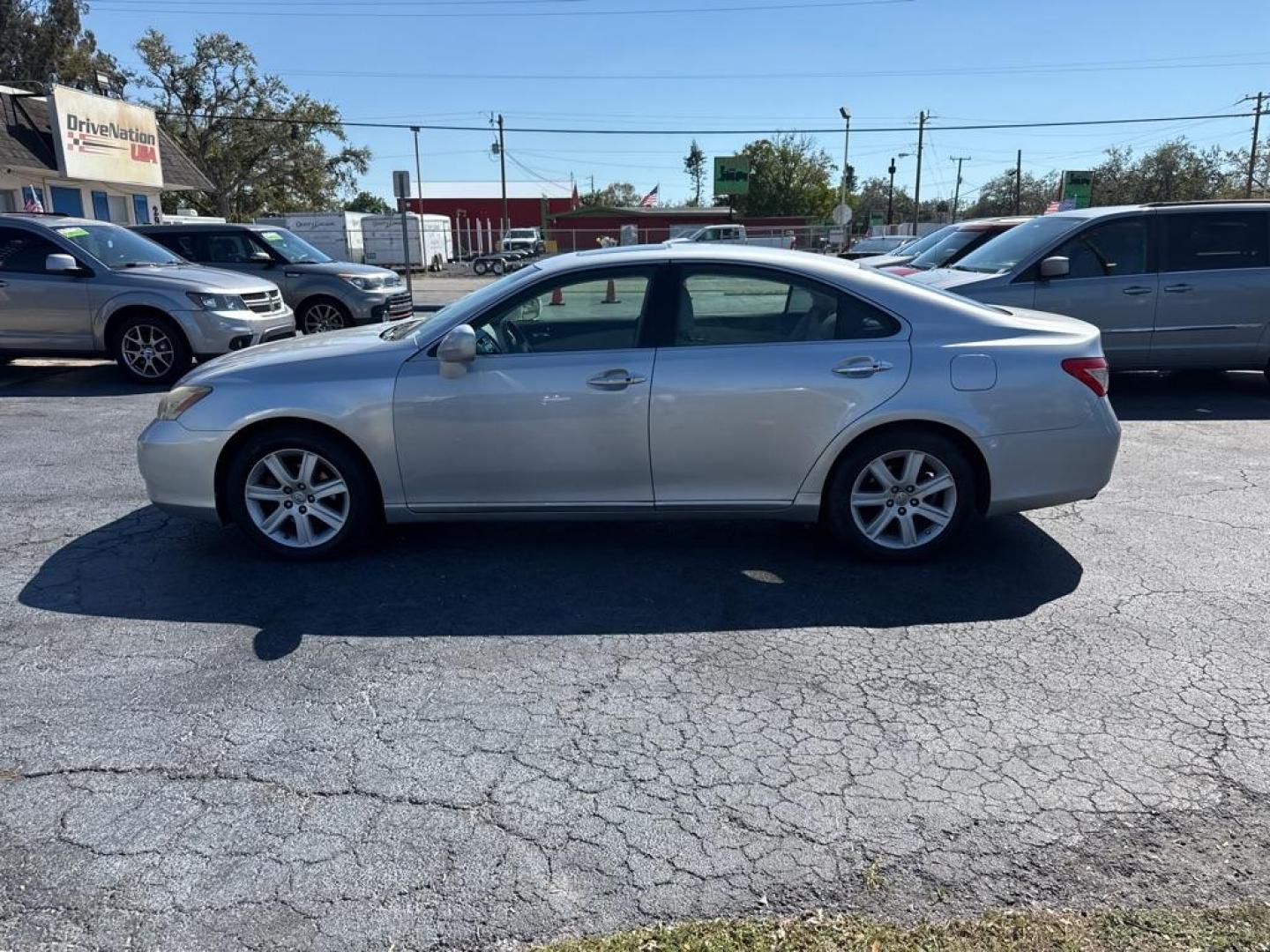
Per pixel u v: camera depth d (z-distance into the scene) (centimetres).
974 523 543
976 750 315
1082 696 350
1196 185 6059
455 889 252
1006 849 267
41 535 525
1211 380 998
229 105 4894
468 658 380
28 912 244
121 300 982
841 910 244
